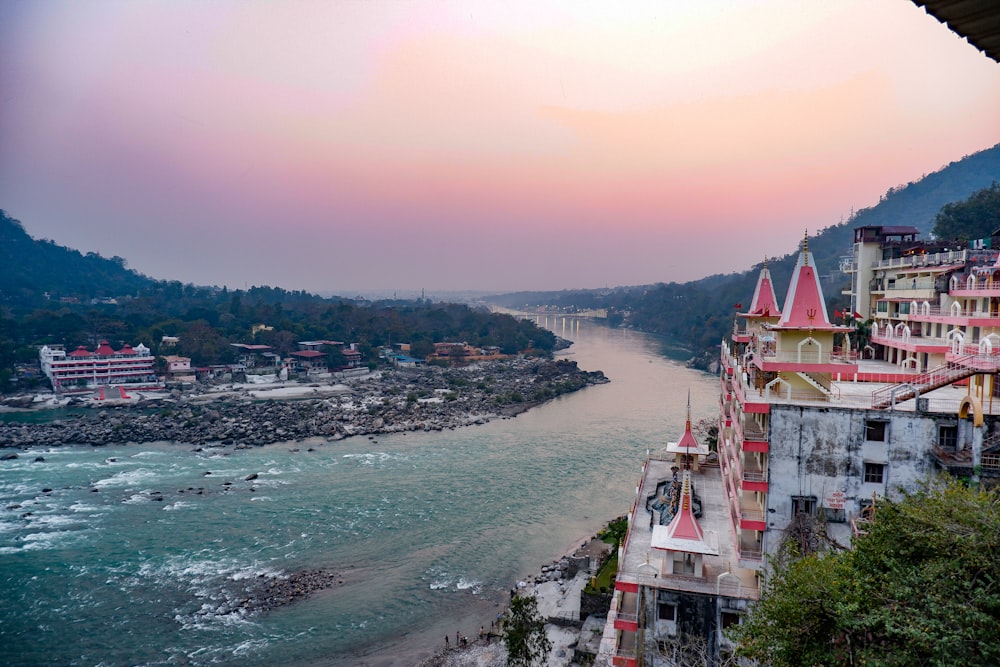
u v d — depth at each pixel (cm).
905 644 2325
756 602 3891
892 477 3972
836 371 4269
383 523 8569
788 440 4091
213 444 12481
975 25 1184
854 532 3784
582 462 11194
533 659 4962
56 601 6581
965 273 5825
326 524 8525
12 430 12988
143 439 12675
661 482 6350
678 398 17050
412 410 15288
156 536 8088
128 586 6888
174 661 5688
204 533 8194
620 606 4491
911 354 5497
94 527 8338
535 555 7662
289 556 7612
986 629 2195
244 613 6431
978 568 2403
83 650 5812
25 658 5691
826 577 2691
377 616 6406
